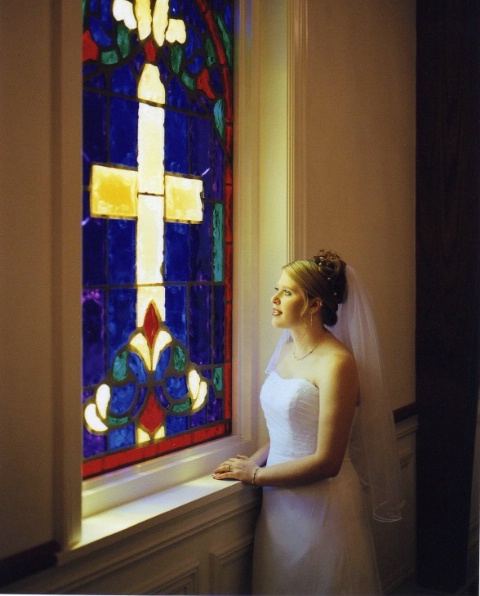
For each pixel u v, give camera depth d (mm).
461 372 3588
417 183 3709
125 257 2217
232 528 2486
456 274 3602
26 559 1679
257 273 2719
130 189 2229
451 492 3613
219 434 2674
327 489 2375
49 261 1779
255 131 2693
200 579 2318
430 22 3643
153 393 2348
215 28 2623
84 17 2070
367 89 3229
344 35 3027
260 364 2744
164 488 2330
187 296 2484
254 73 2682
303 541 2355
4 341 1670
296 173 2670
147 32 2305
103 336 2145
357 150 3145
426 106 3670
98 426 2139
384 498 2520
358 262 3156
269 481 2338
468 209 3570
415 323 3723
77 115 1823
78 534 1845
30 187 1722
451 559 3619
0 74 1644
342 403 2279
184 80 2465
